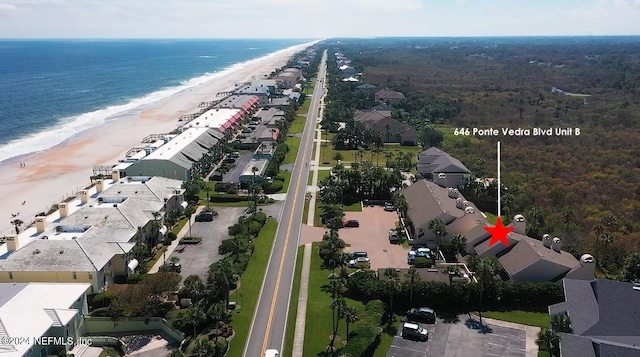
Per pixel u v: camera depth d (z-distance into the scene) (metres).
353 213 137.38
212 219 131.12
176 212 129.25
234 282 94.12
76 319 78.19
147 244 112.75
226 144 197.38
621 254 108.06
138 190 127.62
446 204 121.31
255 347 77.94
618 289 81.00
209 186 157.00
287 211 137.25
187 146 171.75
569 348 68.62
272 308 89.06
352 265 104.12
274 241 117.56
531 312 89.00
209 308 82.69
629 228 122.25
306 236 120.75
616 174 165.25
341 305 78.31
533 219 122.19
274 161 176.00
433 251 111.94
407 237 120.00
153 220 115.19
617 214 131.12
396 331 82.88
